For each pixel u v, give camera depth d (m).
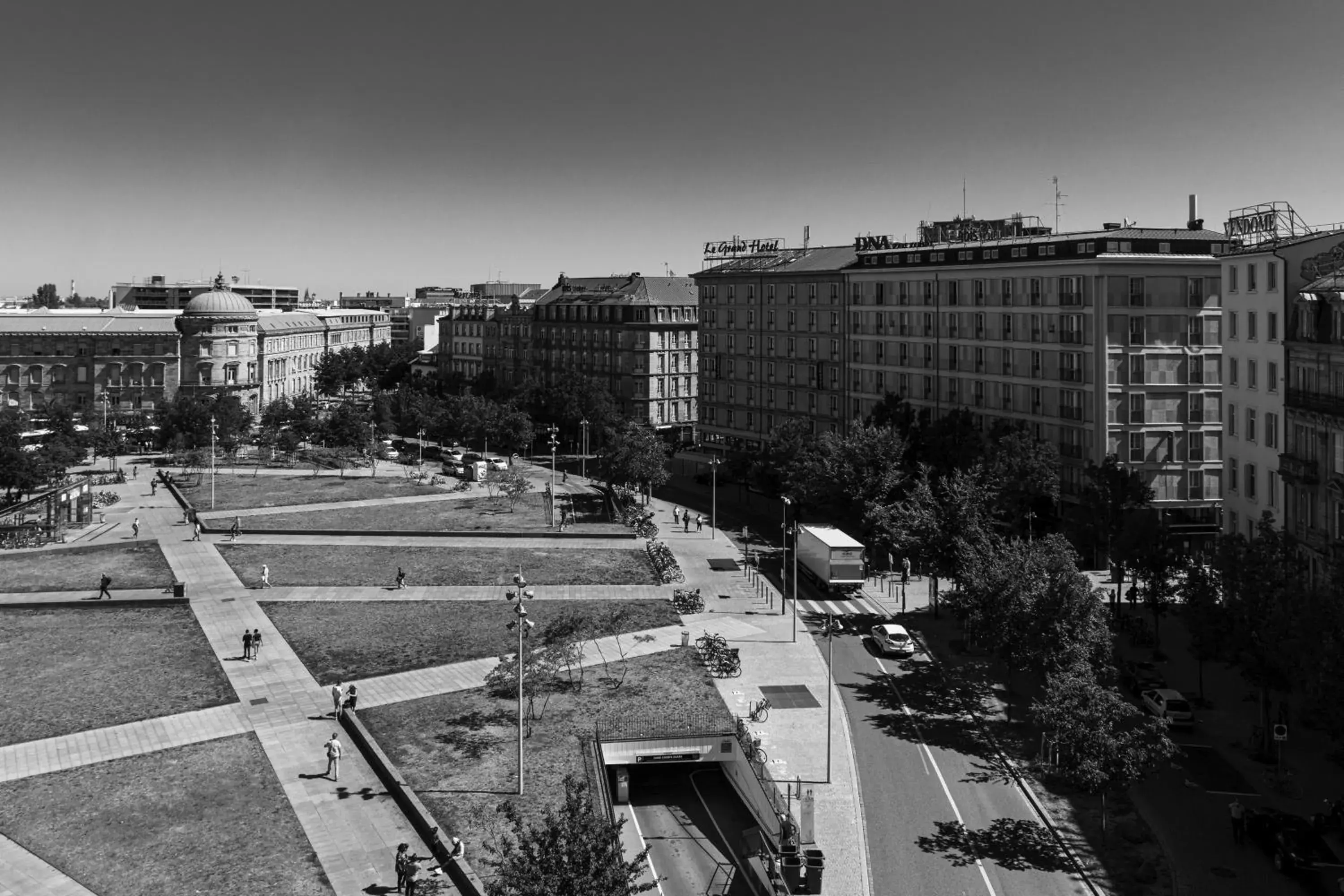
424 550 101.19
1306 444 66.12
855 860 43.84
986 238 122.44
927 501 80.50
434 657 67.88
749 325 152.25
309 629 73.94
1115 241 95.75
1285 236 76.56
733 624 77.62
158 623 75.44
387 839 43.97
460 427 171.12
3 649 69.25
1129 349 95.56
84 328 197.38
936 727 58.16
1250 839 44.75
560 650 59.22
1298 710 56.09
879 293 127.75
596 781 47.97
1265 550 55.28
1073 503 98.81
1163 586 70.44
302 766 51.22
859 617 79.75
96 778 49.59
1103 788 45.88
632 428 130.12
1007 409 108.00
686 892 42.69
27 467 113.50
